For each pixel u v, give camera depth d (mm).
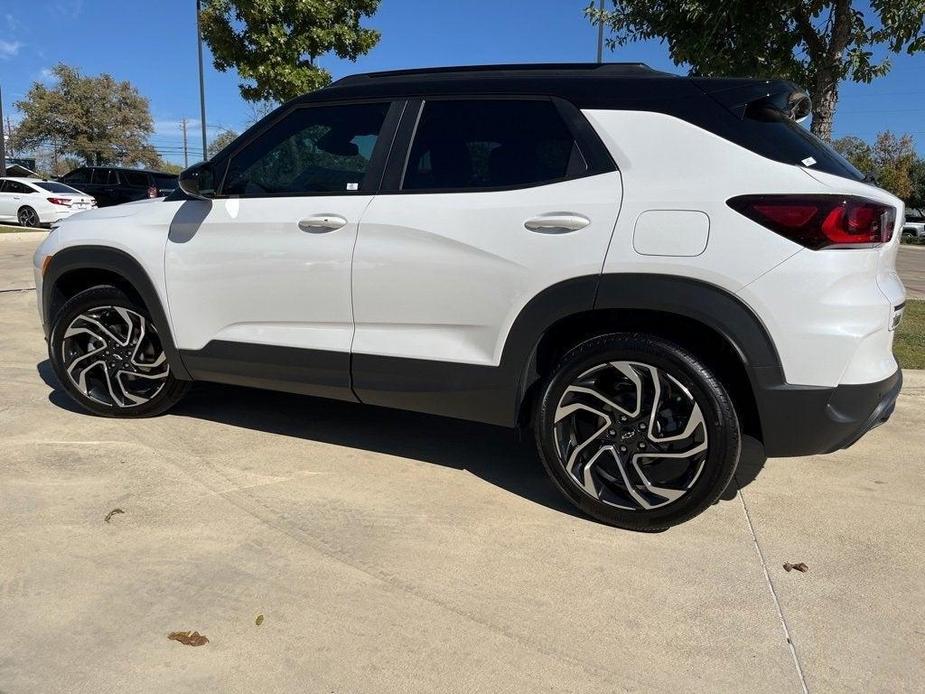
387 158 3256
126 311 3885
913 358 5406
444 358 3119
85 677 2062
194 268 3598
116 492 3213
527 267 2902
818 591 2580
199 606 2402
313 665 2137
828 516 3162
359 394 3365
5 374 5012
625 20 5930
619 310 2855
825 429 2648
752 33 5441
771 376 2629
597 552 2812
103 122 45594
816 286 2557
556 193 2895
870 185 2805
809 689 2092
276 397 4629
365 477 3467
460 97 3195
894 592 2582
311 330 3410
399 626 2328
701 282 2656
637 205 2744
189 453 3680
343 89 3459
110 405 4070
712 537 2955
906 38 5172
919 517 3164
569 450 2996
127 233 3752
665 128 2801
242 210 3486
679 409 2807
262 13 11078
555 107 3008
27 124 44594
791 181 2588
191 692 2018
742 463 3758
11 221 19812
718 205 2639
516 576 2633
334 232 3266
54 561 2646
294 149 3484
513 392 3035
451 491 3340
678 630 2344
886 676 2148
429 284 3096
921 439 4105
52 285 3975
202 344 3662
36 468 3436
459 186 3104
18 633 2242
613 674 2135
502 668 2146
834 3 5512
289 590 2508
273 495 3234
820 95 5621
